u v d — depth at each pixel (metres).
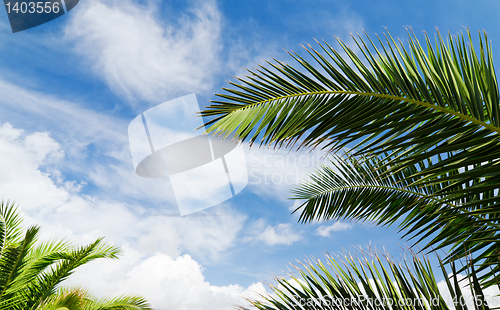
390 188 2.22
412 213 2.07
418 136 1.00
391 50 1.12
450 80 1.01
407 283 1.05
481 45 1.00
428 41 1.10
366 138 1.17
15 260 4.64
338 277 1.13
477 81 1.03
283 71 1.27
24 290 5.20
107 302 5.42
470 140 0.92
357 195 2.43
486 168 0.88
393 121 1.09
